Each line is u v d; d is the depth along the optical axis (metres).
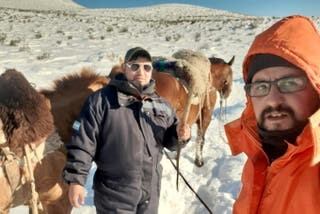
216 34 25.25
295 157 1.35
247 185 1.65
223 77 7.60
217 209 5.07
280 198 1.40
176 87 5.58
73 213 4.73
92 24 31.72
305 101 1.36
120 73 3.27
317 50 1.32
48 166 3.27
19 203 3.24
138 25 33.12
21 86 3.05
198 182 5.87
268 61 1.38
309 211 1.31
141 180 3.19
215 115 9.59
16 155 3.02
